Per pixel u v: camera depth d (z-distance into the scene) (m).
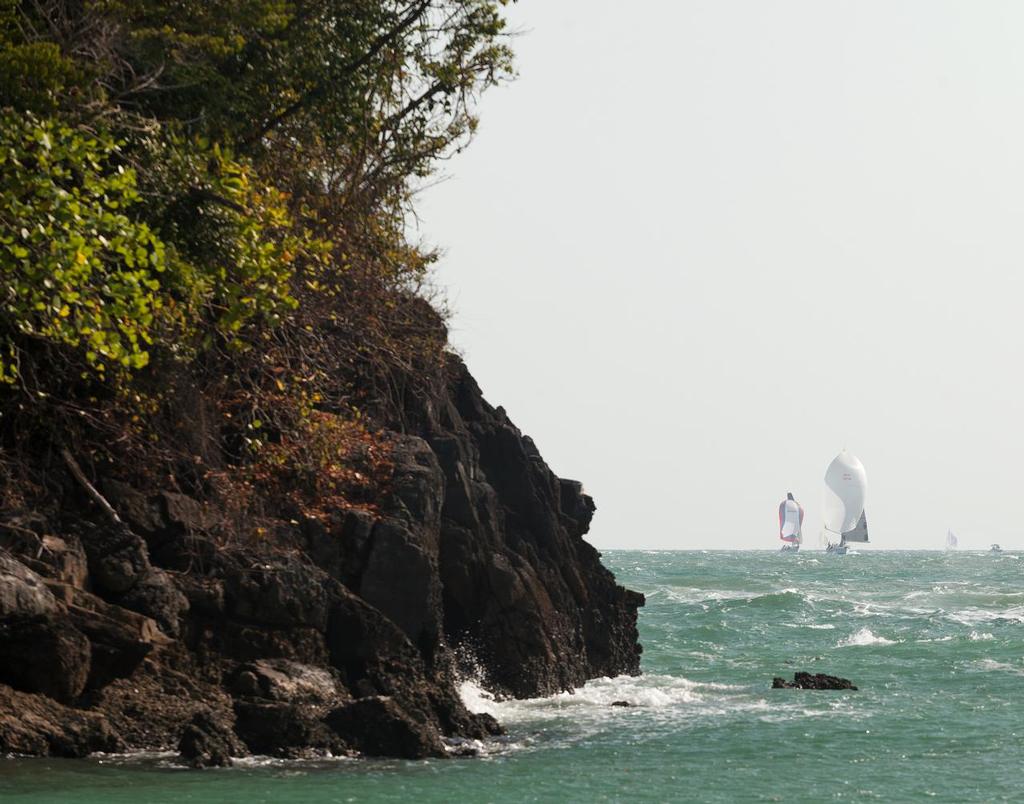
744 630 151.25
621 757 54.12
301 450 61.12
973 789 49.84
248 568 53.00
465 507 69.56
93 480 52.81
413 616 59.03
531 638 71.12
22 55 47.56
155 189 52.38
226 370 61.44
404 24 67.94
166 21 57.38
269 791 42.09
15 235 44.53
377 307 70.69
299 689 50.53
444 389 75.31
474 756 51.94
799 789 49.00
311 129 68.06
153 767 44.09
